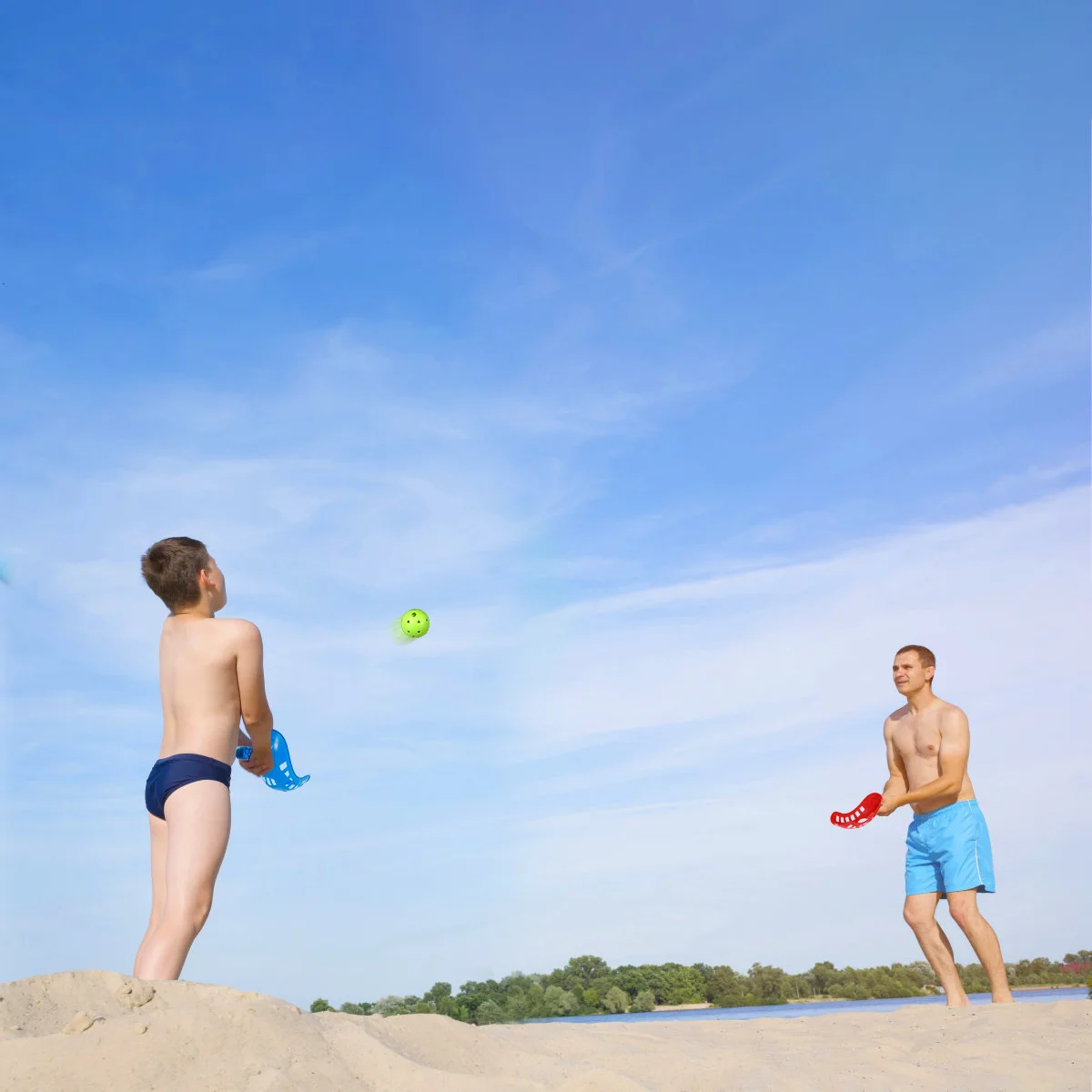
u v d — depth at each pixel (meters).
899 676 6.63
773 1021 5.52
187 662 3.88
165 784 3.75
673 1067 3.66
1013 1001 6.02
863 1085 3.58
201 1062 2.68
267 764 4.22
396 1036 3.35
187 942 3.50
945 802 6.41
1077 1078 3.69
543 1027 4.60
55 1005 2.84
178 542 4.06
